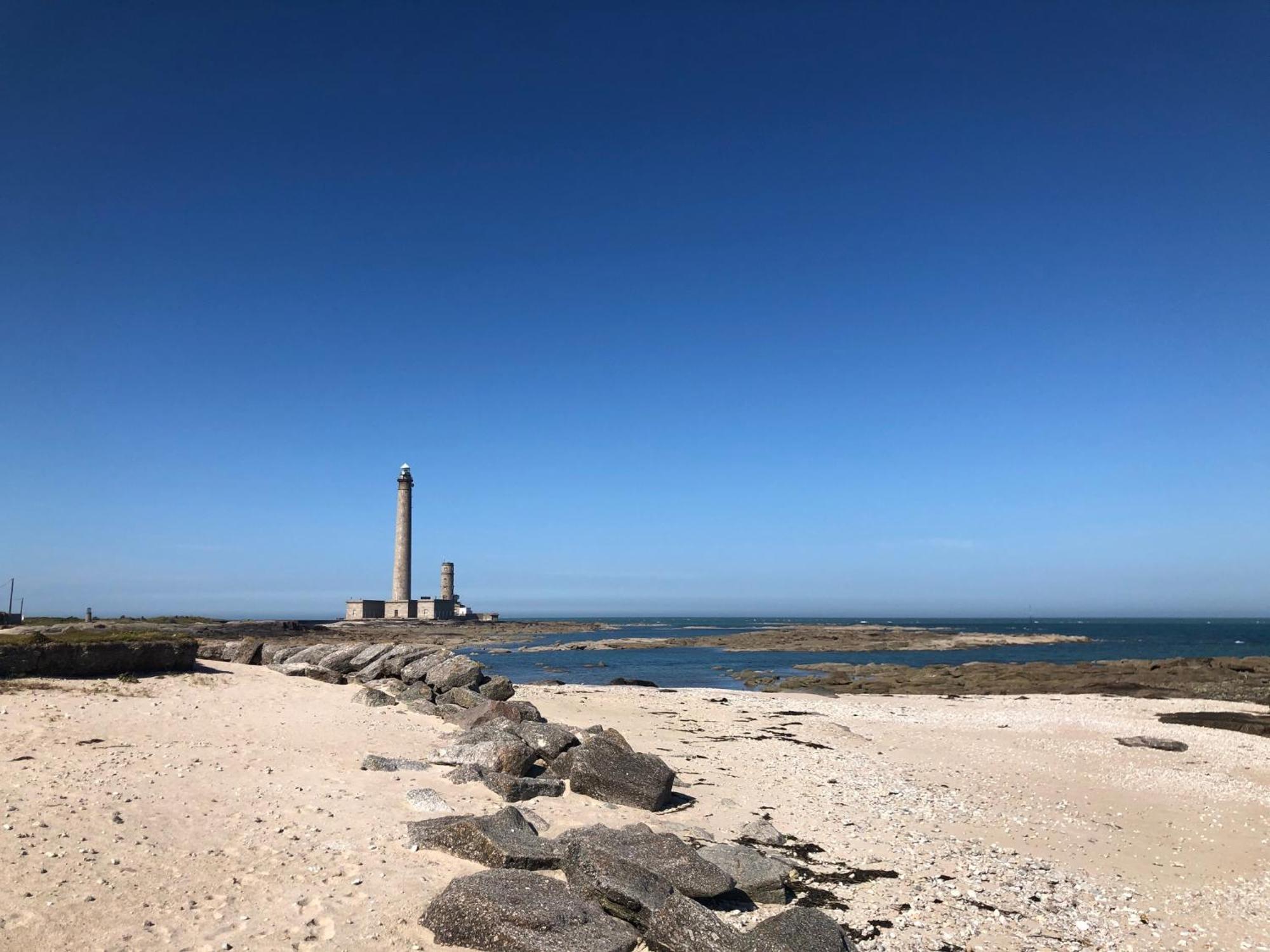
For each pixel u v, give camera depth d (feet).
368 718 65.98
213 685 70.54
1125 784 67.51
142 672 71.00
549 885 30.78
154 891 28.48
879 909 36.55
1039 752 80.53
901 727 95.40
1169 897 41.57
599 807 47.24
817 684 160.25
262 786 42.78
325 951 26.07
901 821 52.31
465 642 335.06
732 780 60.64
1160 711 113.50
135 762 44.01
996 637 365.81
